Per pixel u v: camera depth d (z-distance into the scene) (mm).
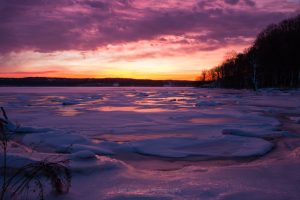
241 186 4168
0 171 4402
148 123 12711
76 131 10688
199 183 4324
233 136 9008
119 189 4086
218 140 8531
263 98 32750
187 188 4051
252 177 4668
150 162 6531
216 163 6402
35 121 13586
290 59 55625
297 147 7828
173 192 3881
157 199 3586
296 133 10250
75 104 25938
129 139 9328
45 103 27719
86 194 3891
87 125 12188
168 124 12375
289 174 4828
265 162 6027
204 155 7066
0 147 5758
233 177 4676
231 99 32062
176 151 7434
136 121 13391
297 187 4156
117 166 5242
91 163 5172
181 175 4883
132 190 4031
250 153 7133
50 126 11914
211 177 4684
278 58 57062
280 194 3838
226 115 15461
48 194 3836
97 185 4277
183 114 15945
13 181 4195
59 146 7906
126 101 30562
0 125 4879
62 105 24938
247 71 62625
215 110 18875
